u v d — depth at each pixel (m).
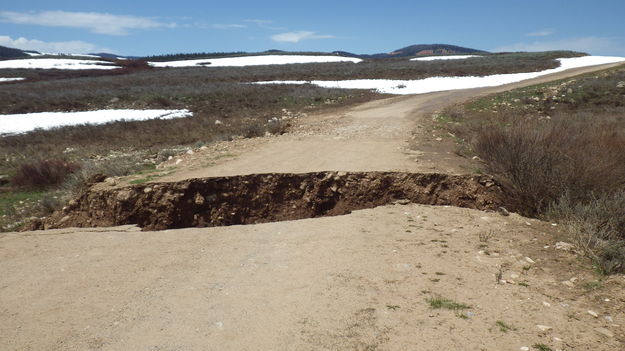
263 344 3.34
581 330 3.50
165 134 20.31
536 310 3.81
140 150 16.89
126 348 3.37
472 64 54.75
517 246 5.35
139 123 23.34
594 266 4.68
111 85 41.62
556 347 3.27
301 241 5.77
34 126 23.59
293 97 29.92
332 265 4.84
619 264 4.56
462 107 21.88
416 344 3.29
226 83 40.16
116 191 7.61
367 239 5.68
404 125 15.92
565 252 5.10
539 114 19.91
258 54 100.31
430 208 7.24
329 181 8.28
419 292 4.12
